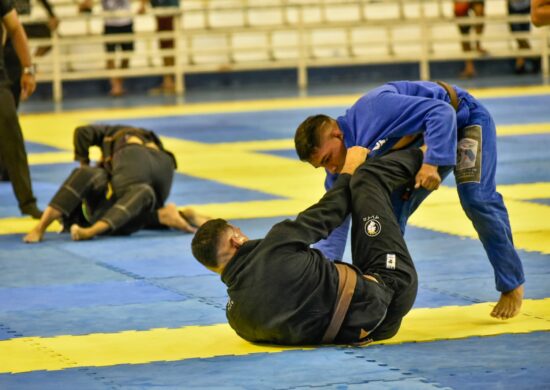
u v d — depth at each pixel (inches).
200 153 923.4
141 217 568.7
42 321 392.2
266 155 895.1
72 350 350.6
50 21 1520.7
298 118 1163.3
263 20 1670.8
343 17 1683.1
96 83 1657.2
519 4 1668.3
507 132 971.9
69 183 565.3
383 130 350.0
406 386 299.9
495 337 349.1
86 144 581.9
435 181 342.6
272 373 315.9
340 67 1716.3
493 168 365.7
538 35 1635.1
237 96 1493.6
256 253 341.1
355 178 348.8
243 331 346.6
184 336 363.6
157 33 1563.7
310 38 1679.4
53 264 498.9
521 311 382.9
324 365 322.3
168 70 1587.1
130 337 364.8
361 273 343.9
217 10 1572.3
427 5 1716.3
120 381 313.7
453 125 344.5
